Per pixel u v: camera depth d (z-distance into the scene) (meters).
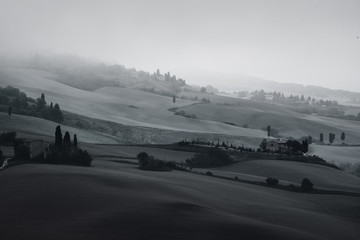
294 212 77.38
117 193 62.81
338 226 71.38
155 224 46.75
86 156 104.38
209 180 105.00
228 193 87.62
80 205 54.12
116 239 40.97
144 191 67.94
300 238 50.59
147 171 106.50
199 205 62.34
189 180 97.25
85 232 42.69
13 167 89.31
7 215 49.25
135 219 48.12
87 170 88.25
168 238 42.41
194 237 43.69
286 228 56.81
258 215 68.00
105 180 74.69
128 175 86.50
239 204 76.50
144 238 41.84
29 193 60.94
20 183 68.88
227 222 51.94
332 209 94.69
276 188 114.19
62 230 43.09
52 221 46.66
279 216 70.25
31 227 44.19
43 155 104.56
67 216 48.78
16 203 55.06
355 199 107.69
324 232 63.59
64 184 67.81
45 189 63.53
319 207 94.69
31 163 97.88
